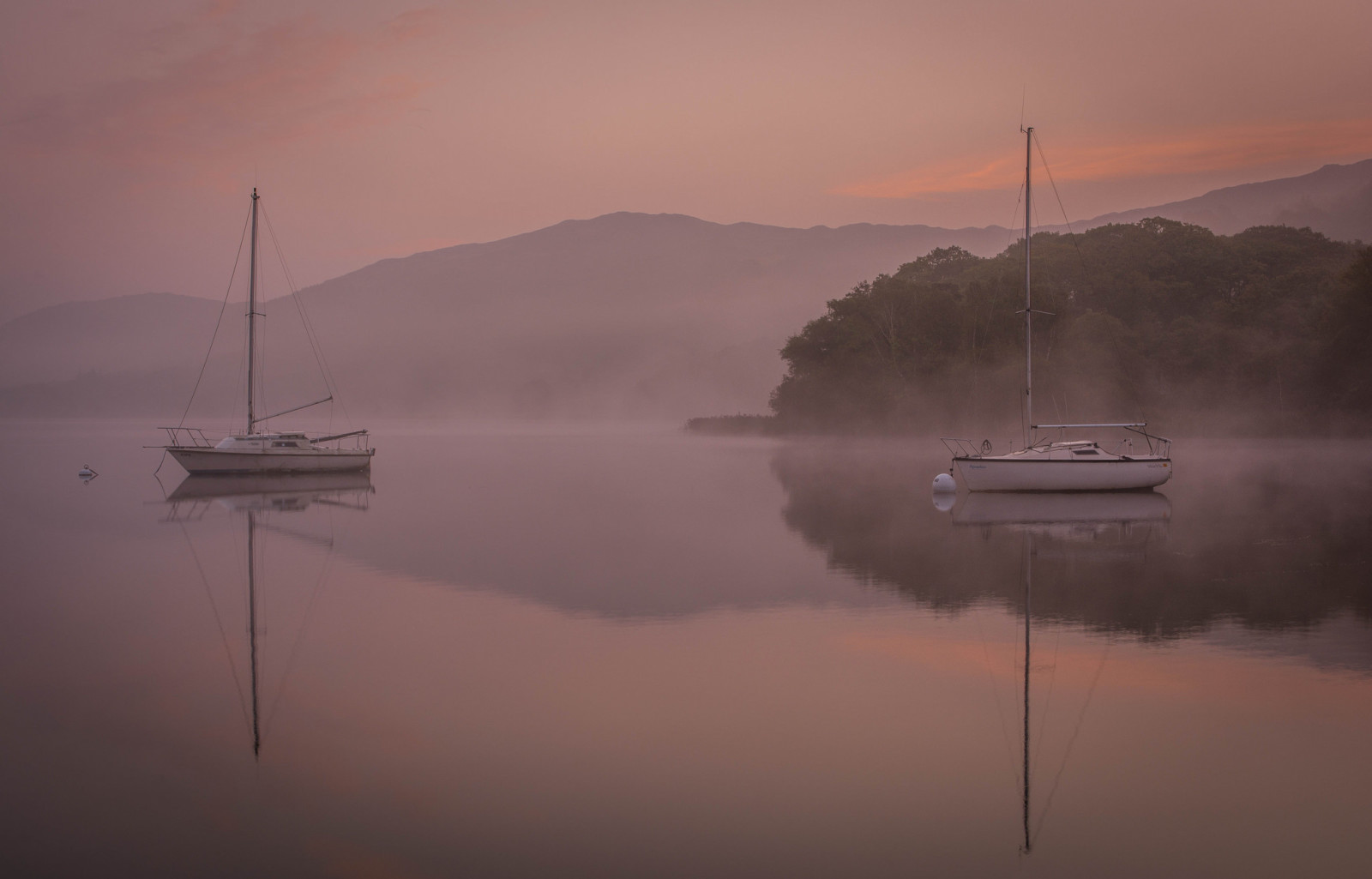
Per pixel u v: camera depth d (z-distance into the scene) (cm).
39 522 3481
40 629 1820
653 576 2288
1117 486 4175
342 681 1473
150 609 1988
